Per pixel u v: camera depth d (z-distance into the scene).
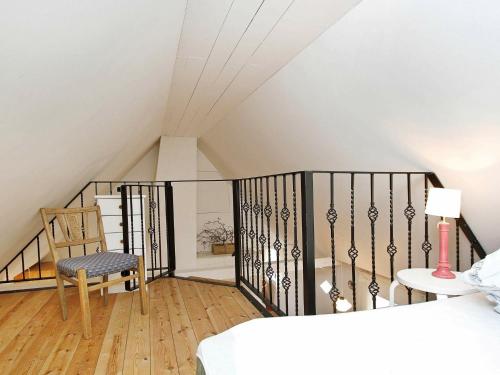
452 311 1.08
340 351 0.83
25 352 1.76
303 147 3.05
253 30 1.86
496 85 1.39
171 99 3.16
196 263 5.16
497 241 2.02
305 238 1.70
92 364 1.64
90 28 1.04
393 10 1.50
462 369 0.75
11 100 1.04
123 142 3.10
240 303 2.50
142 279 2.29
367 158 2.46
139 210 2.92
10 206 1.91
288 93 2.59
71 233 2.38
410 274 1.71
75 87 1.34
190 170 5.02
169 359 1.69
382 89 1.87
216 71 2.48
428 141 1.91
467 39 1.34
